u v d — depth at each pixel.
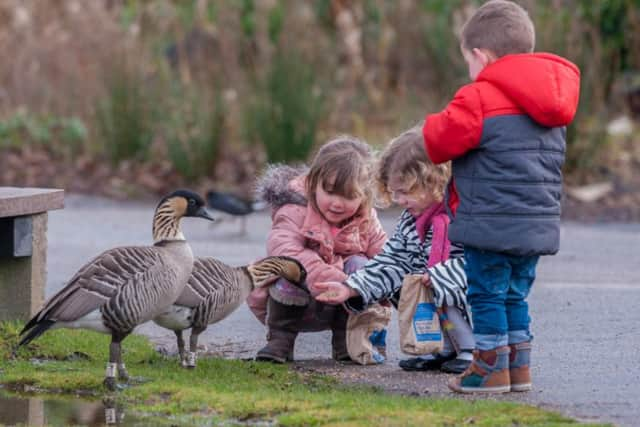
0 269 12.73
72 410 10.02
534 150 10.18
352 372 11.77
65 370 11.36
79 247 20.81
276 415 9.68
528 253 10.20
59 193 13.12
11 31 33.09
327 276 11.94
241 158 28.92
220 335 13.91
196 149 28.17
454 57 30.75
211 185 27.78
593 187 26.94
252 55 31.39
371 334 12.26
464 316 11.63
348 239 12.20
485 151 10.16
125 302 10.34
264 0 31.97
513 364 10.75
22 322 12.83
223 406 9.91
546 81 10.11
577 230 23.55
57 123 30.92
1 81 32.28
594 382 11.20
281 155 28.03
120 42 30.44
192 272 11.14
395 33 33.84
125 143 29.25
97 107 29.67
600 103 28.83
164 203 11.02
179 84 30.44
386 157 11.70
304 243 12.24
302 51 28.94
